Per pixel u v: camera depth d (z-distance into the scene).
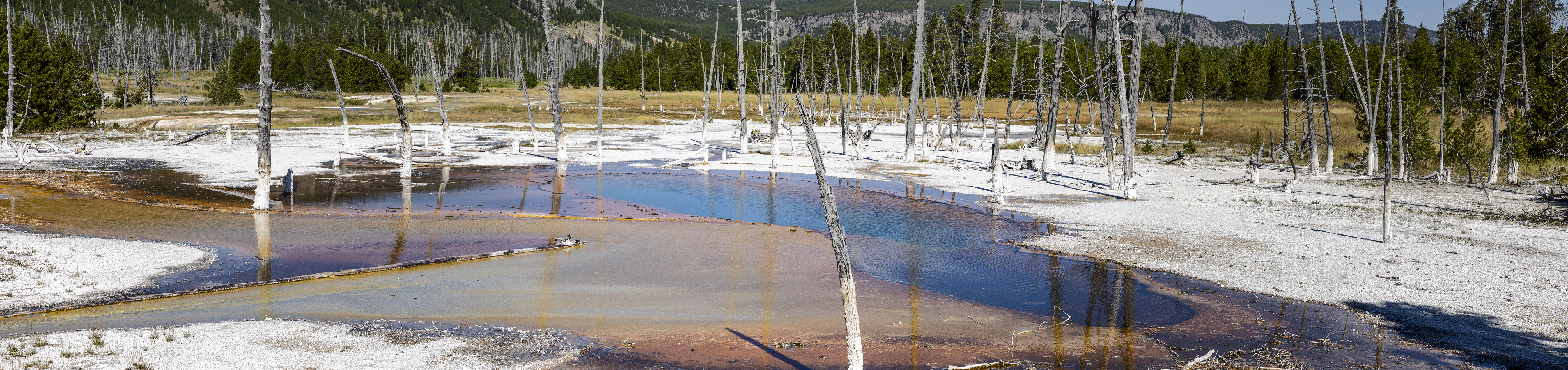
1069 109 93.12
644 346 9.29
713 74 139.88
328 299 11.38
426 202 22.67
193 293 11.50
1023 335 10.02
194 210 20.27
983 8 102.88
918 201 23.97
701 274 13.77
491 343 9.22
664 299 11.87
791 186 28.05
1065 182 28.97
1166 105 94.75
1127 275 13.62
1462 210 21.02
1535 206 21.86
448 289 12.22
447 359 8.50
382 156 35.66
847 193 26.17
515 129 63.06
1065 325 10.51
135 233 16.78
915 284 13.16
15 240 15.19
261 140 20.09
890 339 9.80
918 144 51.34
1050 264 14.67
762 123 77.62
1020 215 20.83
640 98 121.25
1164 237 17.25
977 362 8.77
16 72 47.47
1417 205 22.06
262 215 19.70
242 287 11.98
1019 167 34.00
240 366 8.03
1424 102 47.47
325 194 24.17
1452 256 14.79
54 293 11.23
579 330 9.94
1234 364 8.74
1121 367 8.65
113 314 10.24
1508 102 33.28
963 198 24.70
